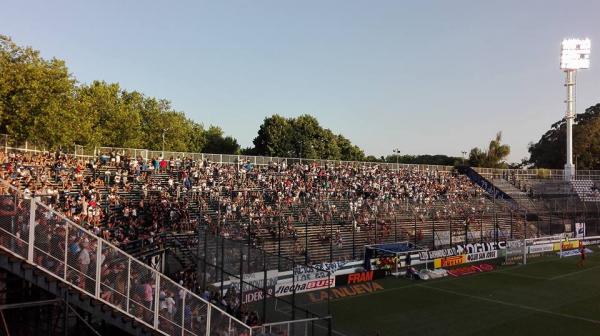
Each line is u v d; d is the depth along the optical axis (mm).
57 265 14633
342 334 24375
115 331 20094
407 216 48906
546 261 47125
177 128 84125
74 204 30609
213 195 41750
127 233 29234
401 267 39500
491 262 45156
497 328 25672
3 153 35312
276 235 37688
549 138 113562
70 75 38719
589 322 26797
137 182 40562
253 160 55812
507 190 70750
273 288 28188
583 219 59469
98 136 48750
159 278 16078
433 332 24969
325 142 107562
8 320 18891
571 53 77875
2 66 34656
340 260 37219
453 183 68250
